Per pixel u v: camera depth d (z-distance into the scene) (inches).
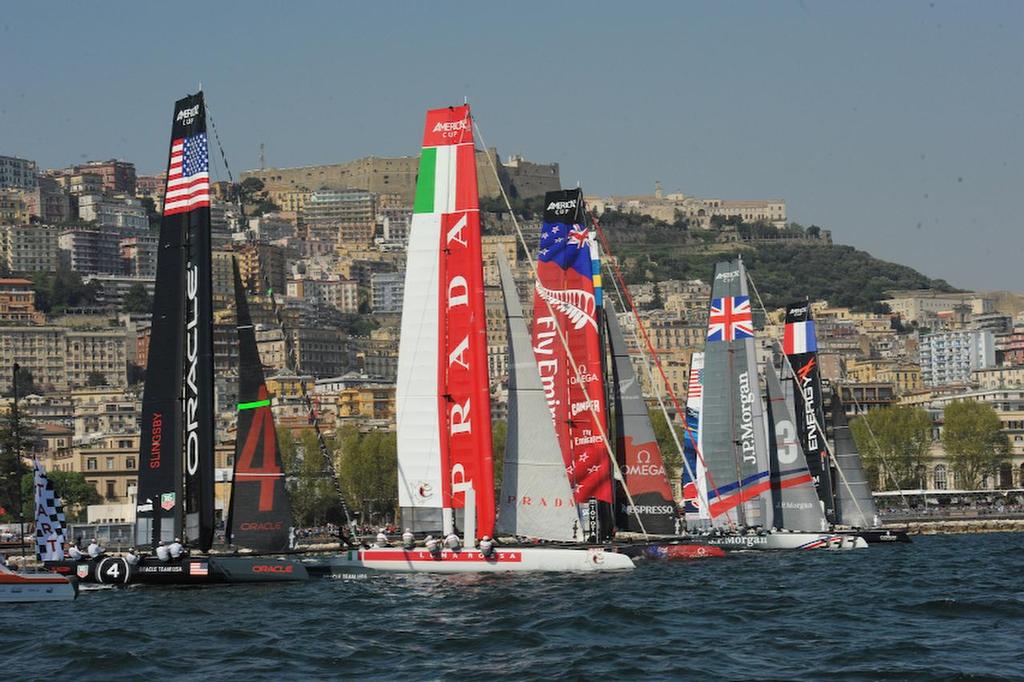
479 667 6633.9
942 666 6501.0
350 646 7194.9
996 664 6550.2
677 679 6309.1
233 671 6643.7
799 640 7293.3
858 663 6624.0
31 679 6609.3
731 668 6545.3
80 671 6732.3
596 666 6594.5
